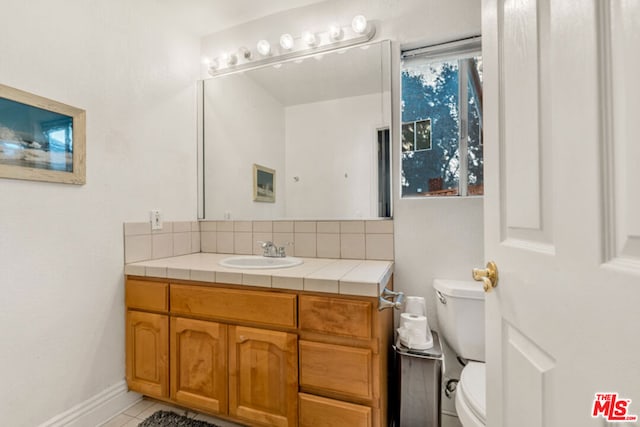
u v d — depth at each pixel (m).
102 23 1.53
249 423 1.36
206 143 2.18
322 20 1.86
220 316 1.38
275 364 1.28
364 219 1.76
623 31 0.39
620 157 0.39
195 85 2.17
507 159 0.69
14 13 1.19
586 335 0.43
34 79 1.25
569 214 0.47
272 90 1.98
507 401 0.69
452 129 1.66
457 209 1.60
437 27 1.63
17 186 1.20
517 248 0.64
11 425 1.17
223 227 2.11
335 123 1.83
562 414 0.49
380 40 1.74
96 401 1.47
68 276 1.37
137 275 1.59
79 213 1.42
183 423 1.47
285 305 1.25
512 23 0.67
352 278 1.20
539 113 0.56
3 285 1.16
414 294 1.66
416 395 1.32
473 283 1.53
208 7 1.91
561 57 0.49
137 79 1.72
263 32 2.01
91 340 1.46
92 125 1.48
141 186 1.74
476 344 1.37
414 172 1.71
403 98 1.74
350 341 1.18
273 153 1.98
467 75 1.65
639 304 0.35
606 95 0.41
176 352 1.48
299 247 1.90
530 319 0.58
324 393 1.21
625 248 0.38
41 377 1.27
